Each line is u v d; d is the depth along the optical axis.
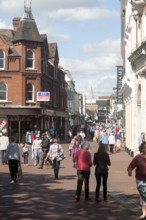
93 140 59.47
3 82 53.91
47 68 60.97
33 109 54.28
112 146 38.47
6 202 14.16
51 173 23.03
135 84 32.78
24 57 54.28
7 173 22.98
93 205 13.69
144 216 11.26
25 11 55.47
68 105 88.06
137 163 11.29
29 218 11.59
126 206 13.48
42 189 17.12
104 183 14.69
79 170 14.60
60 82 71.31
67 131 77.94
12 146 18.97
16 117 53.78
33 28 55.38
